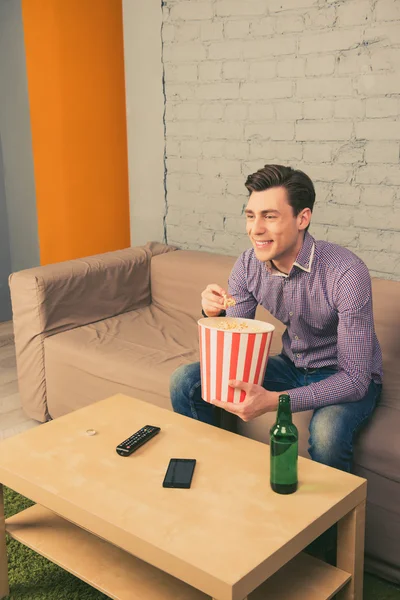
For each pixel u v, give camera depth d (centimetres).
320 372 194
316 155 264
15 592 170
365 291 172
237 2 273
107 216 388
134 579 149
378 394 189
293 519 131
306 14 255
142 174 326
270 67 269
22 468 152
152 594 144
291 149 271
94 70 365
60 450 159
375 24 239
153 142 317
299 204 170
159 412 180
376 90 243
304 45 258
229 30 279
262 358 156
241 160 288
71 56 355
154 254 304
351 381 168
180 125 305
